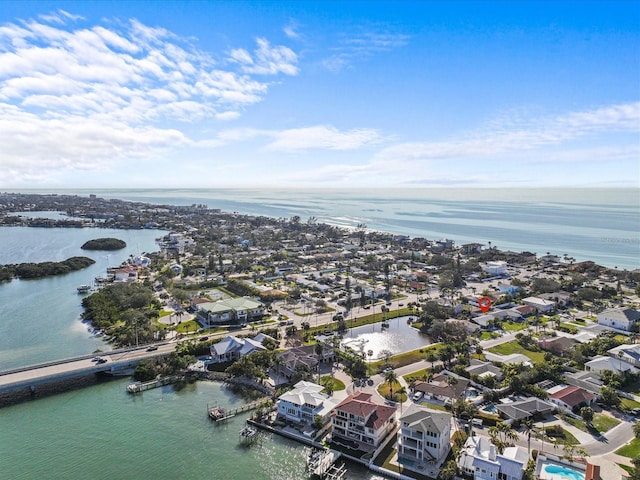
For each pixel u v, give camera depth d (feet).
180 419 372.38
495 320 618.85
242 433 345.31
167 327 596.29
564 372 451.53
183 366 459.73
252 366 442.09
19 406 392.47
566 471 293.43
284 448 332.60
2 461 313.32
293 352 469.16
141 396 414.00
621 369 441.27
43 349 529.04
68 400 404.77
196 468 307.37
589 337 555.28
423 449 311.88
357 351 519.19
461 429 350.23
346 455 320.09
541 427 349.20
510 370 434.30
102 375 454.40
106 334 579.07
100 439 342.03
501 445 311.27
